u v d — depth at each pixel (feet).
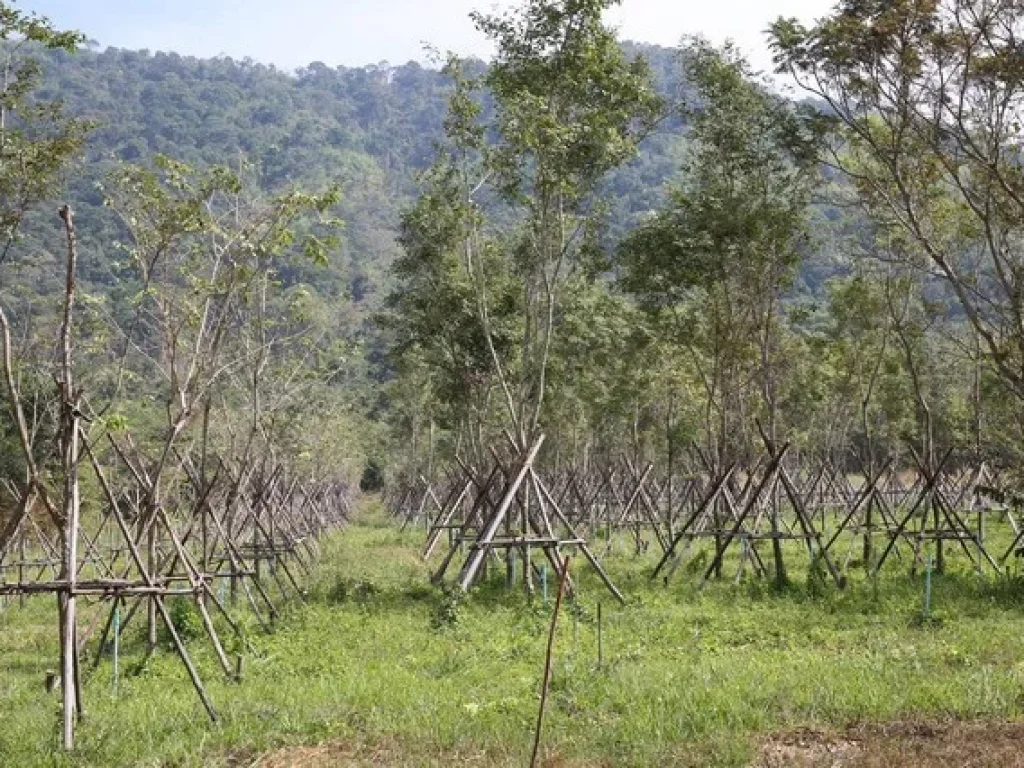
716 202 88.79
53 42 53.83
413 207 103.19
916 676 39.45
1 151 55.11
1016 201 68.18
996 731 32.48
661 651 47.96
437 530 87.97
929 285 156.97
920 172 79.82
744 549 71.36
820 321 150.41
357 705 37.73
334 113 534.78
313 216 136.56
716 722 33.68
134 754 32.63
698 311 108.99
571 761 30.58
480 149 76.74
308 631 57.57
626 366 126.62
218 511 85.76
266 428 97.14
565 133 72.95
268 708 37.29
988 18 65.67
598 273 90.17
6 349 33.96
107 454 90.48
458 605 59.06
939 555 73.00
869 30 67.67
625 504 106.32
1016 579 63.21
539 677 41.86
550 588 70.49
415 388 166.91
